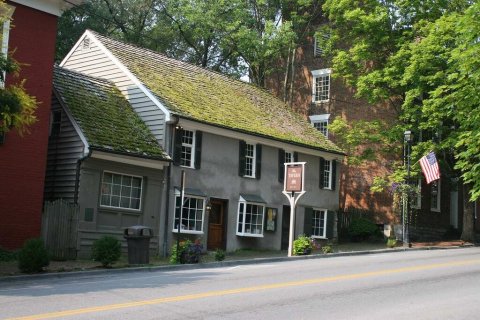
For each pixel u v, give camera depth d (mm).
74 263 17656
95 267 16531
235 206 25391
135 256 17672
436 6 28906
